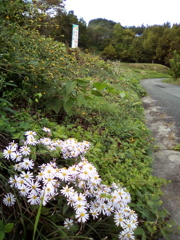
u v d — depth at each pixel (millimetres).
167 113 5332
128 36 51188
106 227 1463
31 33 3213
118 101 4941
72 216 1317
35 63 2738
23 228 1316
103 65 8945
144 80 18047
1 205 1359
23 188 1323
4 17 2621
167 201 2072
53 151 1701
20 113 2355
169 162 2838
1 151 1684
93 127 3131
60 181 1442
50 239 1219
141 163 2545
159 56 42094
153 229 1504
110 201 1445
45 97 2799
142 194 1886
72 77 3355
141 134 3527
